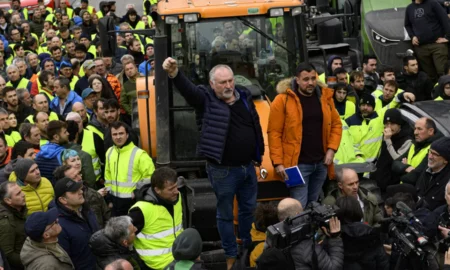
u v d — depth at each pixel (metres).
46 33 20.98
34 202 8.95
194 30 10.00
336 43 16.05
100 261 7.60
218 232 9.19
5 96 13.02
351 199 7.09
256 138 8.16
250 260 8.13
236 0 10.20
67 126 10.46
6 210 8.22
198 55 10.04
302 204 8.76
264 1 10.06
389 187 9.18
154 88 10.52
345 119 11.44
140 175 9.78
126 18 22.92
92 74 14.55
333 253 6.86
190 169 10.01
